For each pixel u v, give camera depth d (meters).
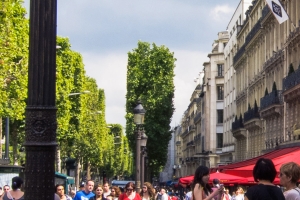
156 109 88.81
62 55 76.06
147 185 25.48
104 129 133.88
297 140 48.72
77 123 85.00
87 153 98.25
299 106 50.00
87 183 22.36
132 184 23.17
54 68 10.19
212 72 127.62
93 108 111.25
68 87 75.06
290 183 11.70
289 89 50.00
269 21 63.81
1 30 37.88
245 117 77.31
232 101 100.19
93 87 112.44
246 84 82.62
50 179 10.20
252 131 76.38
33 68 10.11
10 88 45.84
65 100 71.00
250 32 76.12
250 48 78.38
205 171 13.34
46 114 10.16
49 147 10.19
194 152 178.00
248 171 22.05
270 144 62.50
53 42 10.16
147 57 91.62
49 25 10.10
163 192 37.06
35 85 10.12
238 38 92.44
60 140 83.69
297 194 11.47
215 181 18.81
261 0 71.62
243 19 92.25
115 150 195.25
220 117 126.25
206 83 135.75
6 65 38.31
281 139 57.06
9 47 38.25
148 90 90.06
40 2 10.08
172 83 90.94
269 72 64.38
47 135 10.18
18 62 46.12
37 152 10.15
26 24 46.75
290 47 53.09
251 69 78.38
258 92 72.88
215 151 125.44
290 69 50.84
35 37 10.08
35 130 10.12
